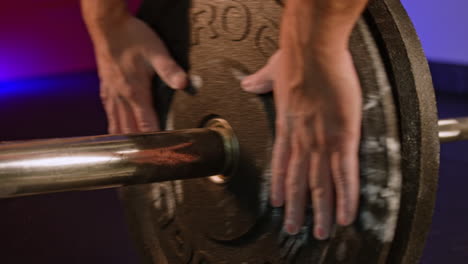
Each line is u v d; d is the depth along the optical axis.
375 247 0.61
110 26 0.81
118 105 0.87
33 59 5.04
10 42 4.93
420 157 0.60
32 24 4.99
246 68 0.69
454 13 3.65
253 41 0.68
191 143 0.68
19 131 3.00
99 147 0.61
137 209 0.91
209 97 0.75
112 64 0.84
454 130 0.86
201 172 0.69
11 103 3.79
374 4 0.62
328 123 0.58
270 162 0.68
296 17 0.56
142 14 0.85
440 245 1.58
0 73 4.93
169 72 0.78
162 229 0.87
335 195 0.62
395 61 0.60
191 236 0.81
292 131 0.61
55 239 1.69
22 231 1.75
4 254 1.60
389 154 0.60
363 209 0.61
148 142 0.65
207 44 0.75
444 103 3.40
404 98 0.60
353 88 0.58
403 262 0.62
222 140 0.71
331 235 0.63
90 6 0.82
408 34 0.61
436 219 1.75
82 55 5.25
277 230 0.69
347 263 0.62
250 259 0.73
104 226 1.77
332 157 0.59
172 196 0.83
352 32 0.60
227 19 0.71
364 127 0.59
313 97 0.58
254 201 0.71
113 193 2.06
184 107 0.80
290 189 0.63
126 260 1.54
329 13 0.54
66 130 2.99
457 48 3.66
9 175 0.56
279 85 0.61
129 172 0.63
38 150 0.58
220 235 0.76
